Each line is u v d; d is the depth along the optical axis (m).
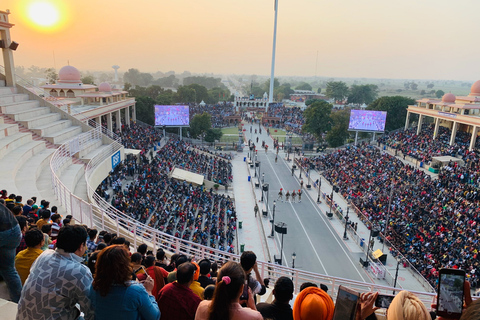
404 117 77.81
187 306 5.13
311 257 33.66
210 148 79.19
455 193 37.50
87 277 4.45
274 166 67.19
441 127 64.50
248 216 43.59
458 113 55.50
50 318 4.27
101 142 34.03
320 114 79.25
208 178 53.50
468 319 1.97
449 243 29.25
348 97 182.00
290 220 42.59
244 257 5.94
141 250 8.19
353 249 35.41
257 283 6.18
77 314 4.77
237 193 52.22
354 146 67.62
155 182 40.12
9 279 5.99
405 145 60.81
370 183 47.06
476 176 40.72
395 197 40.78
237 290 4.00
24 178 19.42
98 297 4.14
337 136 74.38
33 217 10.70
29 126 27.50
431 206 36.75
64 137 29.53
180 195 40.66
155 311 4.34
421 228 32.78
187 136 81.56
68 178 22.19
